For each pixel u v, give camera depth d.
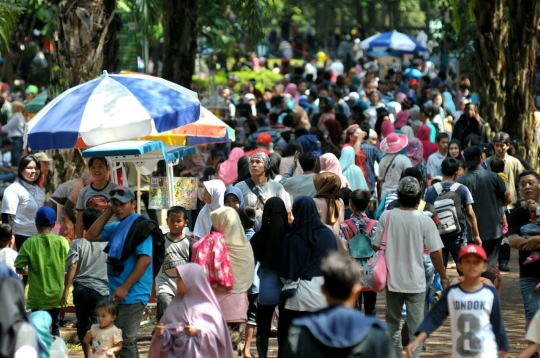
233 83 76.69
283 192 25.89
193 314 19.39
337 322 12.11
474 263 16.62
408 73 82.75
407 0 119.25
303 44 110.31
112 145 26.89
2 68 77.62
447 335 26.27
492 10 45.06
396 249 21.11
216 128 29.09
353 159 36.00
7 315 12.24
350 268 12.51
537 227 20.89
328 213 23.05
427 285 23.78
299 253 20.12
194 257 21.67
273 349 24.92
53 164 32.28
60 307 23.47
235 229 21.83
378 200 40.75
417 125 53.66
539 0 45.12
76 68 32.03
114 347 19.58
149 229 19.75
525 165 34.38
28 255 23.30
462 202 26.41
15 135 56.84
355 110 55.59
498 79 45.31
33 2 55.31
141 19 43.81
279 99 57.69
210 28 63.75
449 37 68.50
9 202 27.62
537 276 20.97
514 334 26.23
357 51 104.62
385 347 12.06
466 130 43.91
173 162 29.72
